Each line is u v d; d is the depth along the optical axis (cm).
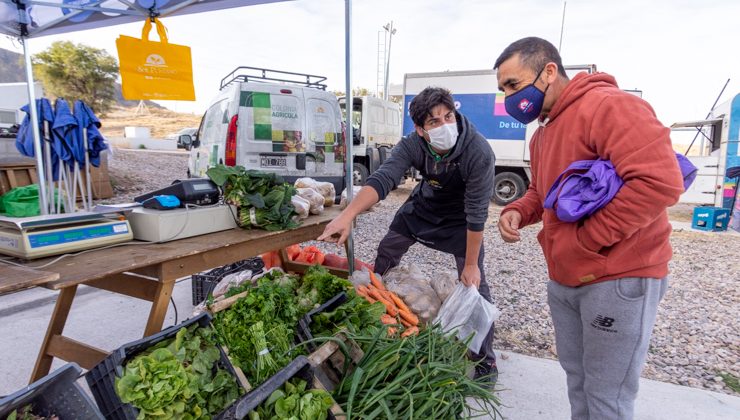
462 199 257
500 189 955
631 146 123
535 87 150
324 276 222
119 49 275
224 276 324
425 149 235
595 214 132
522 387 247
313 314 185
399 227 292
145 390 124
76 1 301
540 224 800
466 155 223
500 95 914
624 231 127
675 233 733
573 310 160
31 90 258
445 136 213
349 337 171
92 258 156
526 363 275
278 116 573
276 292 191
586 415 162
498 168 967
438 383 167
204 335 156
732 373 275
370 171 990
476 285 247
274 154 573
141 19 307
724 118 838
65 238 159
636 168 121
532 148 176
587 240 137
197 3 276
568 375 168
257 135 556
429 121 213
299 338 178
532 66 148
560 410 225
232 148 543
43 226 156
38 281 120
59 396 109
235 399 138
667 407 229
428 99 210
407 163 242
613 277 137
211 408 142
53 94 2928
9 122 1078
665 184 117
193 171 697
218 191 217
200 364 146
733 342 321
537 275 485
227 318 174
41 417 107
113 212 182
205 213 201
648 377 269
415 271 300
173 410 129
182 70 309
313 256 345
